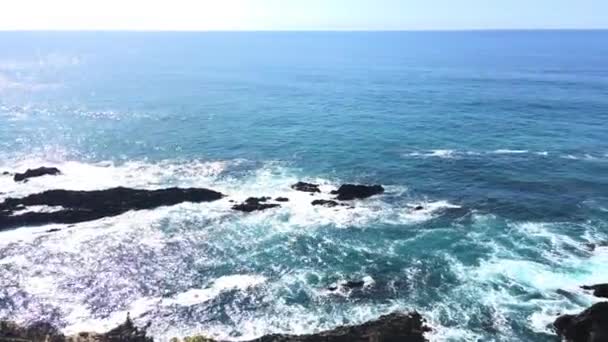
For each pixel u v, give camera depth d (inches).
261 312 1176.8
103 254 1433.3
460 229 1589.6
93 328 1115.3
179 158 2311.8
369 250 1464.1
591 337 1032.8
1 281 1291.8
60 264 1379.2
